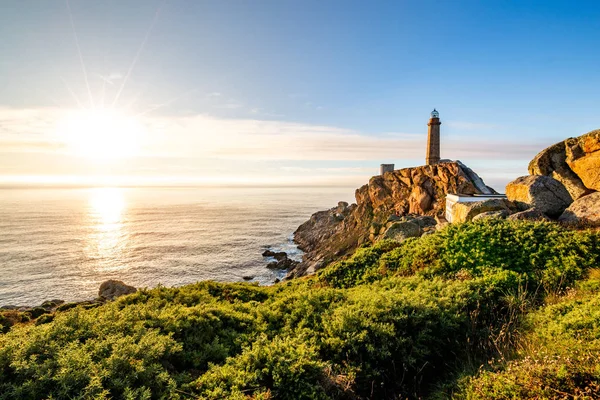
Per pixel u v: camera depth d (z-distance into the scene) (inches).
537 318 289.7
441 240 561.0
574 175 799.1
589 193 740.0
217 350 263.7
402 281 450.0
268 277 2684.5
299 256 3405.5
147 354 216.8
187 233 4864.7
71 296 2215.8
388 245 684.1
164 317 302.0
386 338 267.7
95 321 271.3
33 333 231.8
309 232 4320.9
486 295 352.8
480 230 529.7
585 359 190.7
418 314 299.4
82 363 194.7
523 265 433.7
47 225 5738.2
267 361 228.4
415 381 249.0
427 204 2694.4
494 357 255.6
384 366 256.7
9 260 3164.4
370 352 256.4
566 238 450.9
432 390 242.1
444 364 271.1
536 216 650.2
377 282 477.7
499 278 388.5
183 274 2738.7
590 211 618.2
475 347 282.8
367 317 301.4
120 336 245.4
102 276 2662.4
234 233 4884.4
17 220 6432.1
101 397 167.8
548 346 232.8
